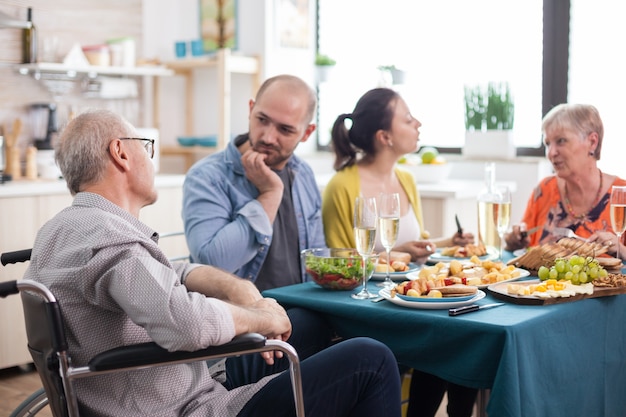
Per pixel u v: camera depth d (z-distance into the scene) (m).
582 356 2.04
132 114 4.96
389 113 2.82
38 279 1.63
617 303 2.19
